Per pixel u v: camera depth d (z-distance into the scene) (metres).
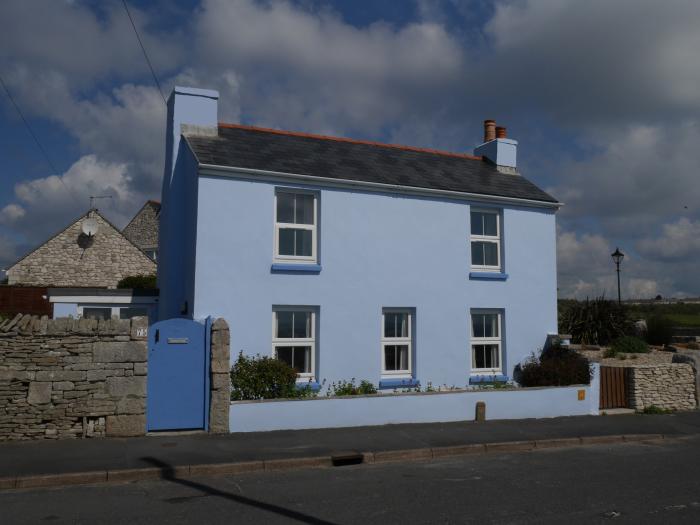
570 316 20.88
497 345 15.54
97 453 9.34
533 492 7.95
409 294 14.28
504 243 15.67
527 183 17.08
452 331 14.70
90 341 10.45
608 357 18.38
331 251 13.54
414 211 14.53
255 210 12.91
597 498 7.68
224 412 11.03
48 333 10.26
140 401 10.61
